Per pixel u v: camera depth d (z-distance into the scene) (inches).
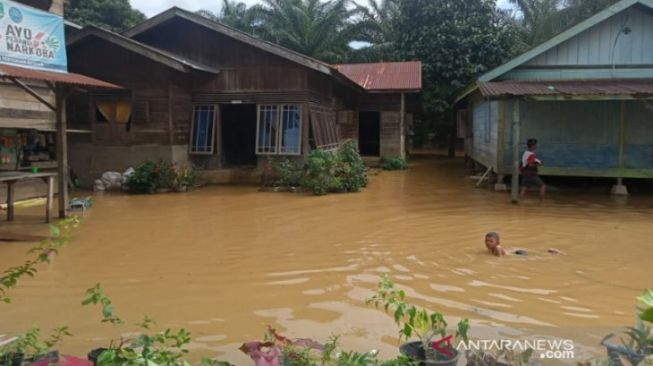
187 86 631.2
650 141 534.0
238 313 207.9
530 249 306.8
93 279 252.8
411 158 1017.5
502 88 498.6
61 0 506.6
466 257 289.1
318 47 1173.1
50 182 401.4
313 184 541.3
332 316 203.9
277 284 243.6
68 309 212.8
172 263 280.4
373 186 601.0
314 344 157.3
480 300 219.9
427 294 227.6
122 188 575.8
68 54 616.7
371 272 261.4
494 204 470.3
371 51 1146.0
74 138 623.5
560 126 553.3
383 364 136.3
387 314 205.2
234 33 604.1
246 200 502.9
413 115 1081.4
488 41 1002.1
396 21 1107.3
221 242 327.9
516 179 476.4
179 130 617.6
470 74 1000.2
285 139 614.9
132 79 606.2
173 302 220.8
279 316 204.4
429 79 1037.8
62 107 409.7
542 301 218.4
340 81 671.8
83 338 184.7
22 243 331.3
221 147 647.1
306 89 610.9
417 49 1034.1
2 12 371.6
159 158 604.1
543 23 1105.4
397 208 450.6
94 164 621.0
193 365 162.1
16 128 455.5
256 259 287.4
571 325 191.8
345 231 358.6
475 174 720.3
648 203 476.1
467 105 858.8
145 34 642.8
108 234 351.9
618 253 297.0
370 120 999.0
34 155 504.1
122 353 127.9
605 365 138.9
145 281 249.3
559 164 554.9
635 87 485.1
